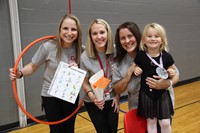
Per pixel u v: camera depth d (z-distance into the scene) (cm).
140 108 180
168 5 475
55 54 196
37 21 318
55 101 200
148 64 176
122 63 195
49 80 200
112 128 194
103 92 183
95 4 369
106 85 177
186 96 439
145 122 188
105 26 186
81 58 195
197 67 559
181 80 525
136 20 426
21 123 317
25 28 310
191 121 321
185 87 504
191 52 539
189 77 543
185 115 344
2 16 290
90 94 188
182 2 501
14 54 301
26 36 312
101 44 185
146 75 176
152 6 447
